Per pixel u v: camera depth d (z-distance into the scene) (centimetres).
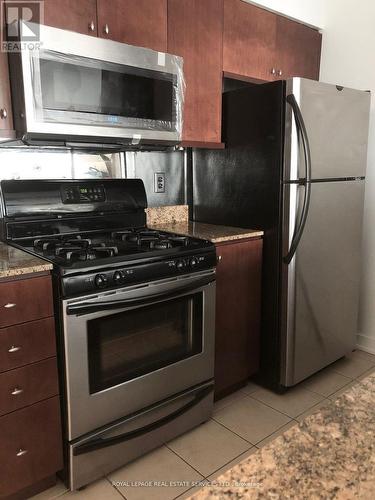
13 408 149
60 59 161
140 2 191
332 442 67
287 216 216
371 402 79
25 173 200
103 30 180
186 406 197
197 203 267
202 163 258
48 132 162
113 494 165
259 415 217
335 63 286
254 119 225
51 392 157
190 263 186
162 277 177
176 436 197
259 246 229
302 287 225
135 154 241
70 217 208
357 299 269
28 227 195
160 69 194
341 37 280
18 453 152
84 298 155
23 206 192
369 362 277
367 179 277
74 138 177
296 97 204
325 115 217
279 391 238
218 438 199
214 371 220
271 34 254
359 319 294
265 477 59
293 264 219
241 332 230
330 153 224
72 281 150
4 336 143
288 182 213
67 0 168
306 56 281
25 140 172
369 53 268
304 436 68
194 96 220
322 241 231
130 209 230
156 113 197
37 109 158
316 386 246
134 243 194
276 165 217
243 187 237
